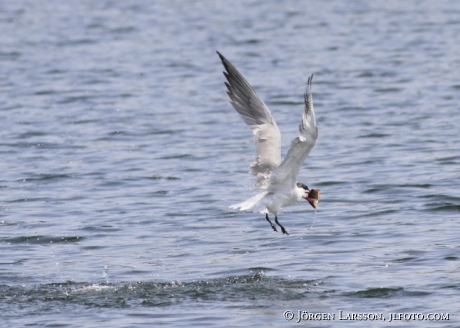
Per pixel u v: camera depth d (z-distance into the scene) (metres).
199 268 13.14
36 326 10.91
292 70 32.69
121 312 11.41
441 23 42.34
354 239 14.26
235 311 11.34
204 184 18.34
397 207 16.08
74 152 21.66
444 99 26.86
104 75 32.31
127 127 24.39
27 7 50.19
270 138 11.44
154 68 33.59
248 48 37.44
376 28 41.66
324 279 12.47
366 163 19.69
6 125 24.78
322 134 23.05
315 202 11.26
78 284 12.59
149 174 19.31
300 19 45.12
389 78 30.62
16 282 12.69
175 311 11.39
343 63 33.69
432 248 13.56
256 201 11.02
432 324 10.74
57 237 14.88
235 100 11.73
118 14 47.53
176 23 44.62
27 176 19.34
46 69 33.41
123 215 16.16
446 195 16.66
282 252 13.77
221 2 52.12
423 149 20.84
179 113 26.14
